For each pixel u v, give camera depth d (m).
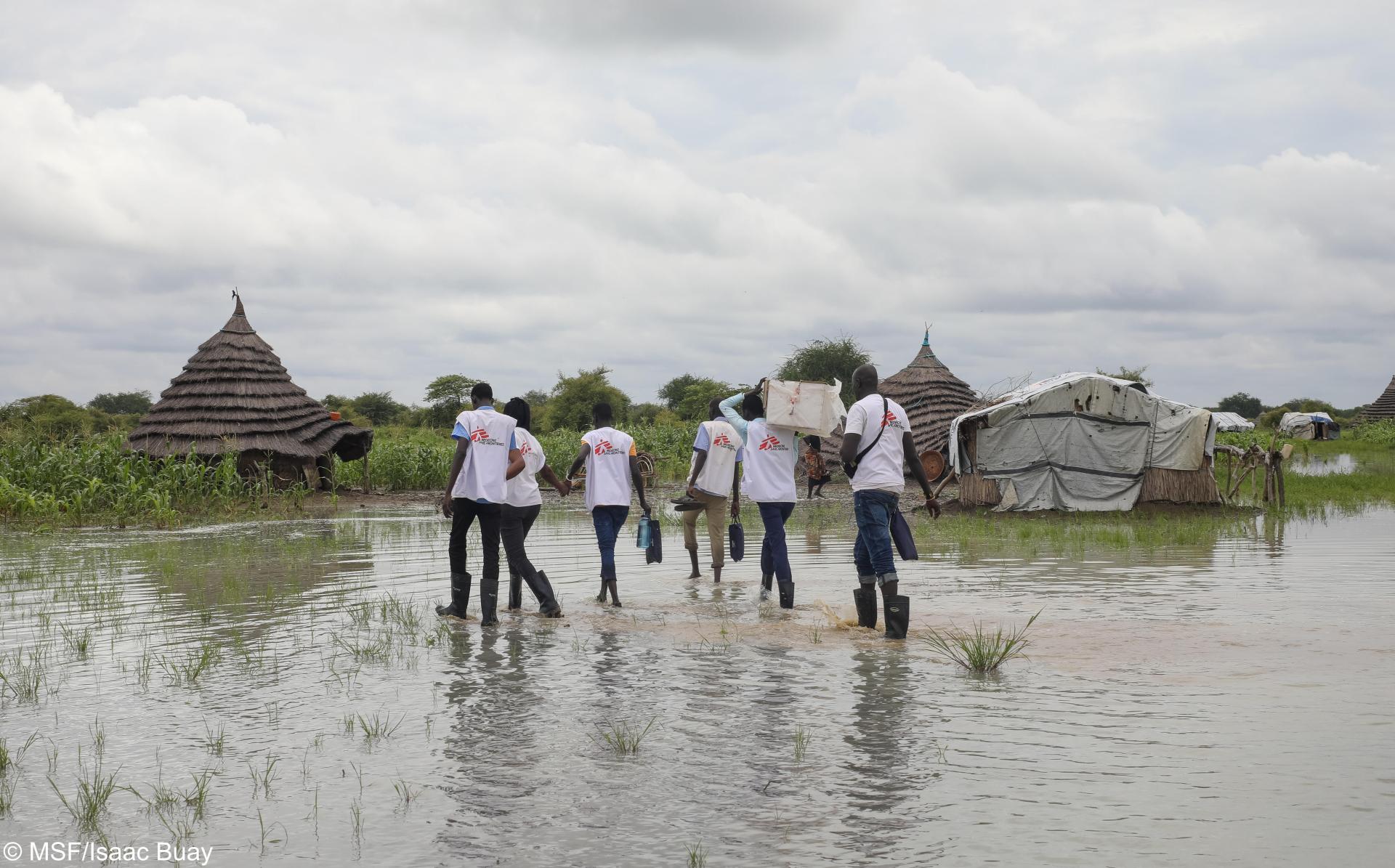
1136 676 6.15
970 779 4.42
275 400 23.42
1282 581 10.00
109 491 19.50
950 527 16.78
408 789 4.43
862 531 7.80
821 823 3.98
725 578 10.96
